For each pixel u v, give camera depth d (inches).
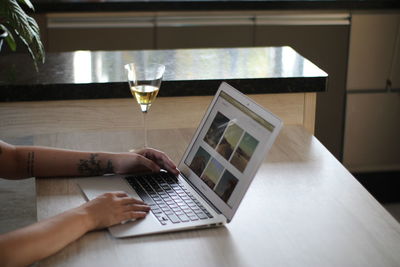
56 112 87.0
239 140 62.9
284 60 98.7
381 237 57.1
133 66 73.5
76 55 99.3
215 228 58.4
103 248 54.8
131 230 57.1
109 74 89.8
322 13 148.3
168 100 88.5
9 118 86.4
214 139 66.4
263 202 63.4
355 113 154.8
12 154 69.3
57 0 141.7
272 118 60.1
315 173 70.2
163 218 59.2
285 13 148.3
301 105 92.0
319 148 77.3
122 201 59.8
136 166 68.8
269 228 58.4
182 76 89.0
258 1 145.0
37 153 69.4
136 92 73.8
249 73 91.1
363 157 158.1
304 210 61.8
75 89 85.8
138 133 81.4
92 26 144.2
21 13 84.7
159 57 99.1
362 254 54.3
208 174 64.9
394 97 154.8
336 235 57.4
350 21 149.3
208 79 87.8
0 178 70.4
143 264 52.4
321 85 90.7
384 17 149.6
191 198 63.4
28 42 87.0
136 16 145.2
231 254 54.1
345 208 62.3
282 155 75.0
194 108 89.4
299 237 56.9
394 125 156.8
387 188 158.7
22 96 85.2
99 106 87.4
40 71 90.6
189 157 68.9
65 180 68.4
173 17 146.2
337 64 151.9
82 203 63.1
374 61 152.3
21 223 60.4
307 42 149.9
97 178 68.5
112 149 76.0
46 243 53.4
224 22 147.9
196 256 53.7
